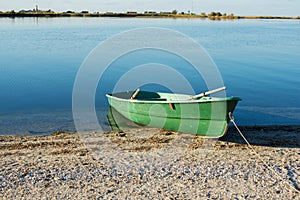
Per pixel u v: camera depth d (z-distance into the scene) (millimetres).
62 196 7305
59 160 9078
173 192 7512
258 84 21125
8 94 17891
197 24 75000
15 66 25672
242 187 7758
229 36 49344
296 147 10305
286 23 99312
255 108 15664
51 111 14656
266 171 8539
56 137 11117
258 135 11406
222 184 7879
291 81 21969
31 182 7863
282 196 7418
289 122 13445
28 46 35281
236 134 11492
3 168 8523
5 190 7512
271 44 41500
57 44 36812
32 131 11984
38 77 22203
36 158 9203
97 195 7363
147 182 7930
